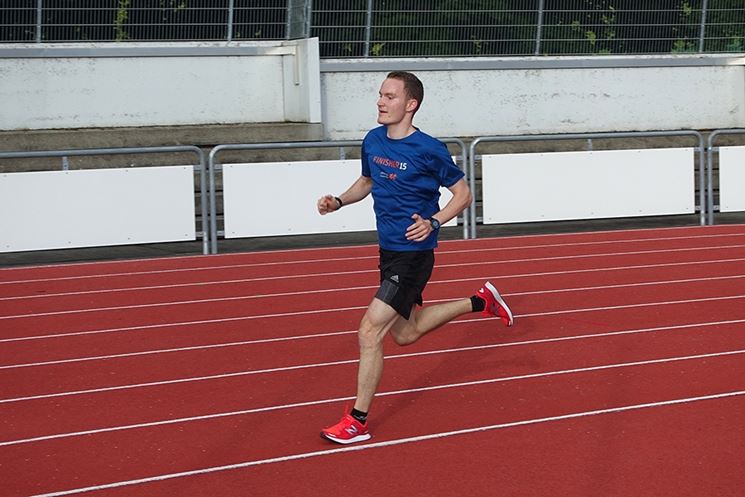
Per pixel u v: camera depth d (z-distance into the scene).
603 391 7.96
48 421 7.52
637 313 10.95
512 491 5.89
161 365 9.12
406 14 22.06
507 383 8.26
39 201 15.62
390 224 6.95
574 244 16.36
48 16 20.12
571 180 18.00
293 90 21.47
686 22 23.94
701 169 18.42
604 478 6.07
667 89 23.86
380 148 6.95
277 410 7.67
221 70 21.38
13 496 6.05
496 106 22.81
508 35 22.81
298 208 16.75
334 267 14.48
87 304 12.12
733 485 5.92
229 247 16.86
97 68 20.55
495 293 7.93
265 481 6.17
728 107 24.33
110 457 6.69
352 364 9.01
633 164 18.30
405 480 6.12
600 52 23.50
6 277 14.13
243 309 11.62
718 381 8.18
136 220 16.03
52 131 19.95
